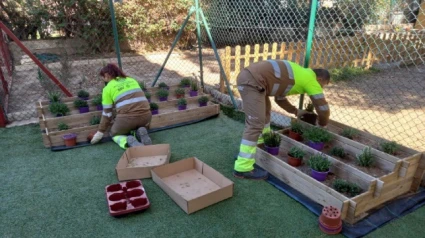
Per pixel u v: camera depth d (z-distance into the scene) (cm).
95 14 876
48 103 446
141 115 368
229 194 268
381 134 392
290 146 330
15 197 271
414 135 386
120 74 370
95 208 257
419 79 656
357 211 236
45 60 795
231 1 798
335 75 669
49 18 841
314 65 659
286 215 249
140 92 375
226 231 232
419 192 274
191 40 1068
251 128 288
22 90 595
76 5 847
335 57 689
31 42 833
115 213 240
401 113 471
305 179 265
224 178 277
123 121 361
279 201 267
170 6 962
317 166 272
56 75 604
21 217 246
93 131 385
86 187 287
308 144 332
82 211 254
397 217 243
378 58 706
